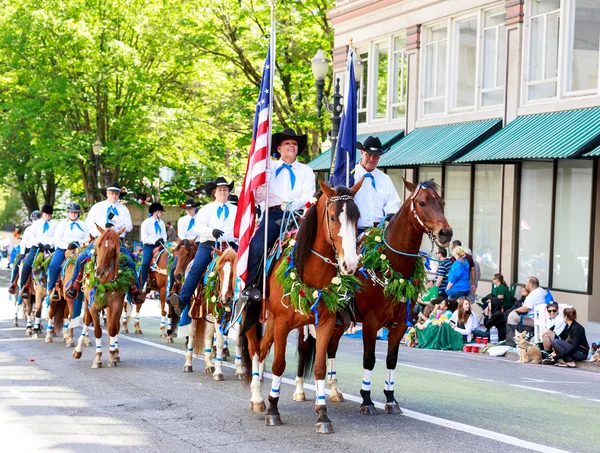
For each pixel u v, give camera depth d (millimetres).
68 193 59719
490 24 26375
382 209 11602
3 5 38906
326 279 9484
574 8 23281
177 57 38781
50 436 9258
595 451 8766
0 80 40188
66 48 37844
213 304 12719
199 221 13938
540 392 13070
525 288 19812
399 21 30453
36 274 19125
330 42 36062
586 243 22438
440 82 28812
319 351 9539
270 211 10742
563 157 20328
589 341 20000
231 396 11812
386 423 9992
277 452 8602
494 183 25984
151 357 15891
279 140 10961
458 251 21141
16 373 13789
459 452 8578
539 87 24484
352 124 13531
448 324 20016
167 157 40969
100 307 14352
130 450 8672
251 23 36812
